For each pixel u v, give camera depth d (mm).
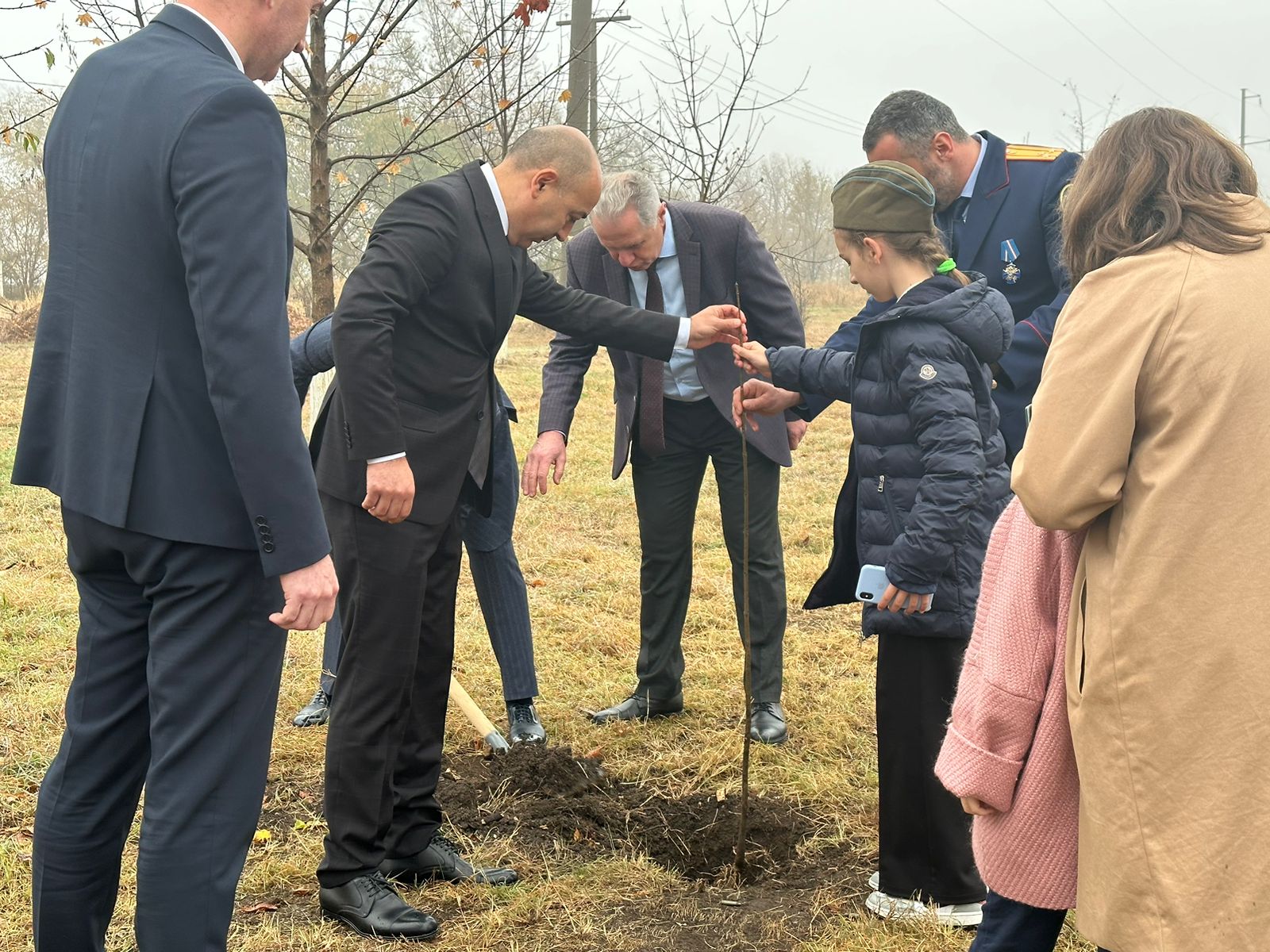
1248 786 1681
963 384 2729
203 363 2074
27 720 4086
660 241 4090
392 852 3113
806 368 3148
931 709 2865
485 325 2994
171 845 2139
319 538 2133
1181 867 1709
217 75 2092
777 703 4344
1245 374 1717
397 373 2914
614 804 3693
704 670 4902
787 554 6867
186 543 2133
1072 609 1889
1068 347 1828
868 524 2879
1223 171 1885
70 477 2160
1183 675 1715
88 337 2133
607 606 5797
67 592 5570
